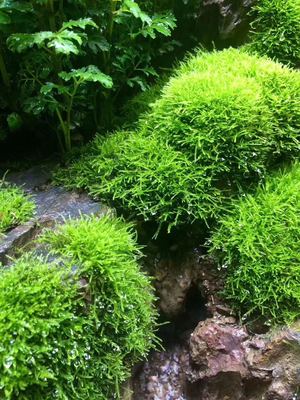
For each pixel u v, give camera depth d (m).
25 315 1.41
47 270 1.54
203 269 2.09
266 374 1.78
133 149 2.13
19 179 2.31
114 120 2.57
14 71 2.39
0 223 1.81
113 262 1.66
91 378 1.56
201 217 1.99
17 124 2.34
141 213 2.02
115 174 2.14
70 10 2.25
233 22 2.74
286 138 2.22
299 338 1.75
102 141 2.33
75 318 1.51
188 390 2.01
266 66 2.32
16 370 1.35
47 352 1.40
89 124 2.58
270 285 1.85
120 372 1.65
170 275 2.16
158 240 2.17
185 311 2.23
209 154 2.02
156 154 2.08
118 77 2.49
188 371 2.01
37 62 2.20
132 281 1.76
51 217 1.93
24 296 1.43
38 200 2.11
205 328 1.95
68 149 2.38
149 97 2.57
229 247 1.96
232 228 1.97
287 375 1.74
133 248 1.82
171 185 1.99
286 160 2.28
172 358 2.19
